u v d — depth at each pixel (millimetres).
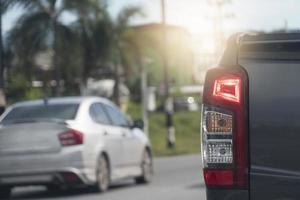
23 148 15242
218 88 5125
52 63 42656
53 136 15188
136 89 65625
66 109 15789
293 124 4973
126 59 46156
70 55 41281
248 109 5066
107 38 42969
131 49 46250
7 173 15258
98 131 15945
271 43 5074
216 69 5160
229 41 5223
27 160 15172
